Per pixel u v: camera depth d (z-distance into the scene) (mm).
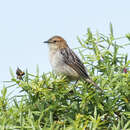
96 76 12523
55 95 11211
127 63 12500
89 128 9406
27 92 11000
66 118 10523
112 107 11367
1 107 10312
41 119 10336
